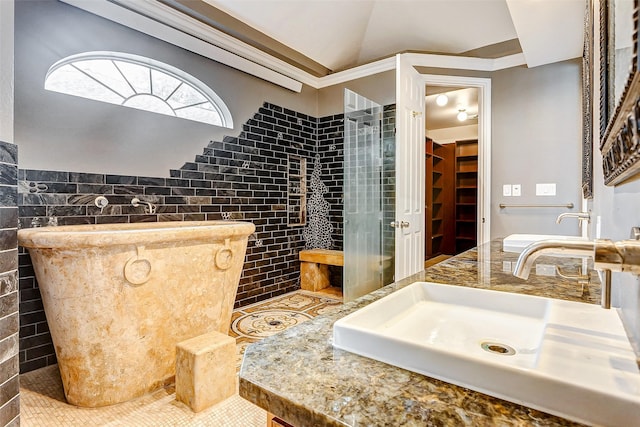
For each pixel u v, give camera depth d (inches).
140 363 69.3
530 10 82.6
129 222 96.2
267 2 107.7
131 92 101.1
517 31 92.7
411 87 117.0
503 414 16.4
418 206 124.0
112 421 61.6
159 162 103.6
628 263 17.8
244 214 129.2
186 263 75.8
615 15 21.4
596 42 46.9
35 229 68.4
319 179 159.0
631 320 21.7
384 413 16.5
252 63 127.6
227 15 110.7
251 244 132.2
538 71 118.3
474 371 18.5
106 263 63.2
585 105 68.5
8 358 50.3
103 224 87.1
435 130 251.0
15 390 51.6
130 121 97.1
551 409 16.4
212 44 114.0
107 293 63.8
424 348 20.2
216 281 82.8
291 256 150.0
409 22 121.5
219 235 81.3
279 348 24.0
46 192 81.5
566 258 58.1
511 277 43.1
